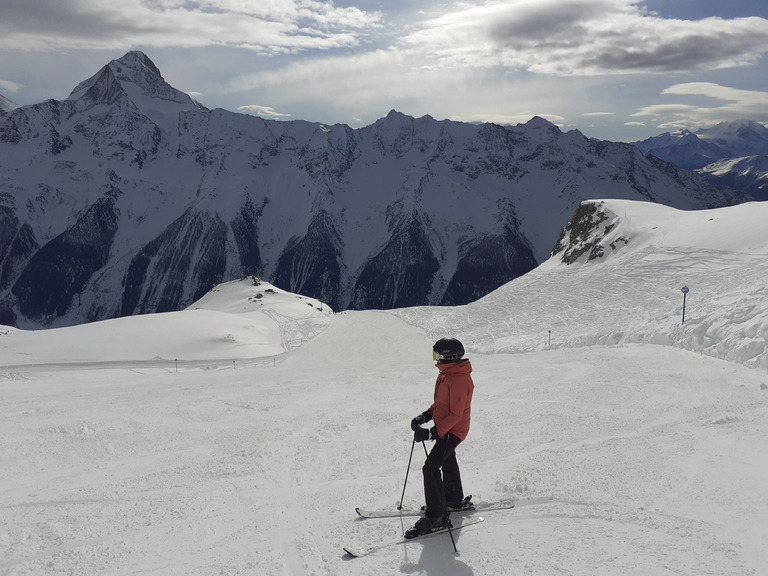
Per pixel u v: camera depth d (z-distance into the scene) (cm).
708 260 4678
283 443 1041
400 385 1905
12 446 1071
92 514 671
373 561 497
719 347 1902
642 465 721
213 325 8712
